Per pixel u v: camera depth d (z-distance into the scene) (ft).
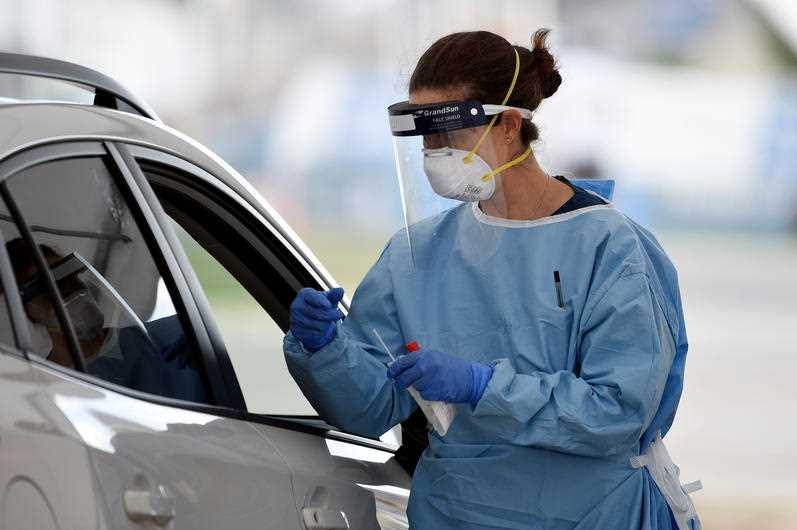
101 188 22.80
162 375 22.47
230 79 238.48
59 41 219.20
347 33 237.45
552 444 25.18
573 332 26.21
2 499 17.47
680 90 250.37
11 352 19.10
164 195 25.71
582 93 241.96
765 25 252.42
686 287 198.39
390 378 25.45
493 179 26.61
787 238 243.81
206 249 27.50
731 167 249.75
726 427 106.42
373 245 220.43
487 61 26.63
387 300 28.35
